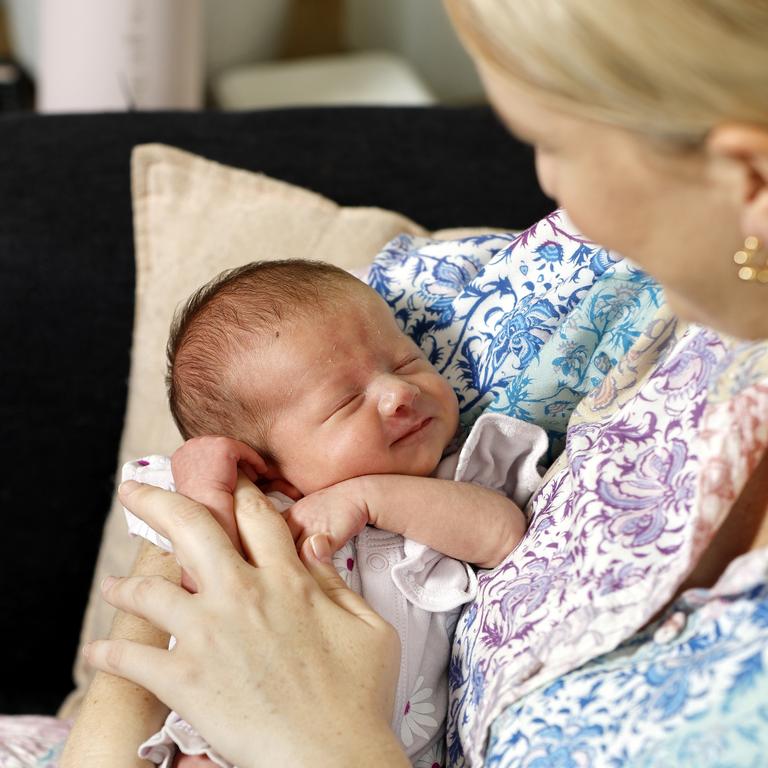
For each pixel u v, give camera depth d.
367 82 2.58
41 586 1.58
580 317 1.03
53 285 1.51
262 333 1.08
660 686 0.72
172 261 1.43
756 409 0.74
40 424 1.54
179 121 1.58
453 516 0.99
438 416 1.07
